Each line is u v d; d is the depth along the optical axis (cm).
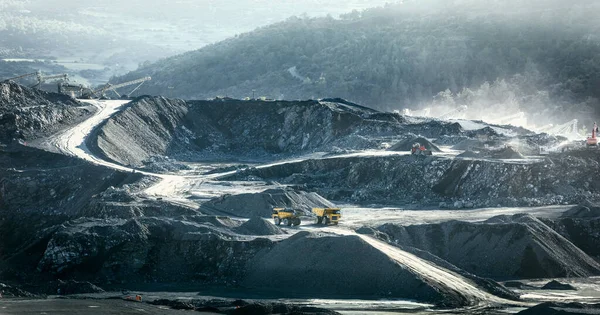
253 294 12588
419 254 13562
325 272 12794
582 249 15650
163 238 14150
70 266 13675
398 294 12212
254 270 13338
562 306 11206
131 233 14038
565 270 14175
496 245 14575
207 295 12569
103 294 12638
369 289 12425
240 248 13700
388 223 15462
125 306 11594
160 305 11788
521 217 15450
